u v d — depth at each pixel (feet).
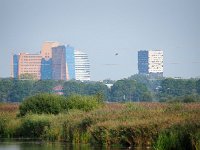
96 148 488.02
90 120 554.46
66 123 585.63
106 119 545.44
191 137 381.60
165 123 458.91
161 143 394.52
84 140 550.36
